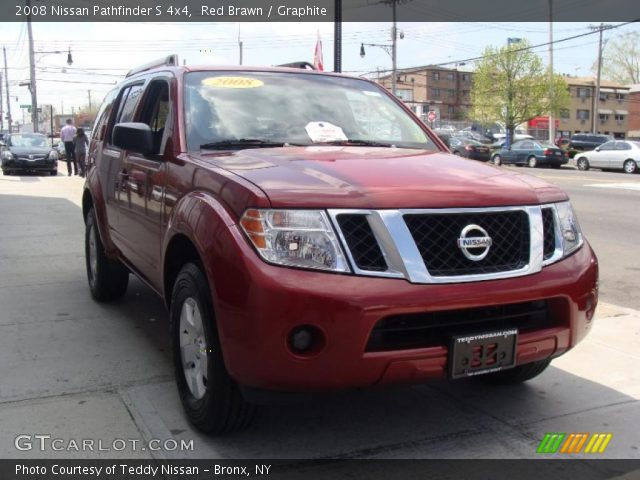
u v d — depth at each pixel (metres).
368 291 2.73
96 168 5.73
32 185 18.17
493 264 3.01
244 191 2.96
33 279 6.91
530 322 3.19
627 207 13.68
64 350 4.68
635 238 10.07
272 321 2.71
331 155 3.61
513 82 47.69
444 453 3.28
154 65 5.25
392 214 2.84
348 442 3.36
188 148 3.83
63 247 8.83
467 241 2.92
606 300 6.48
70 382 4.08
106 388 3.99
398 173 3.22
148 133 3.97
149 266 4.23
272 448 3.28
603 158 29.11
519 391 4.05
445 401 3.89
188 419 3.48
